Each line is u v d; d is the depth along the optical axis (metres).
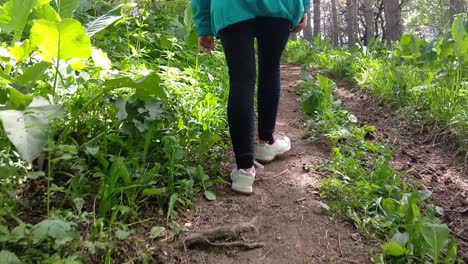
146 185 1.82
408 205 1.71
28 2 2.16
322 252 1.68
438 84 3.62
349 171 2.31
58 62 1.95
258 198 2.07
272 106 2.36
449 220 1.96
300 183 2.25
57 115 1.58
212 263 1.58
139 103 2.11
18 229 1.35
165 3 6.44
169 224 1.74
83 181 1.78
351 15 16.53
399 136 3.16
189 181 1.97
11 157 1.74
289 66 7.66
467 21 4.26
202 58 4.27
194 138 2.35
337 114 3.39
